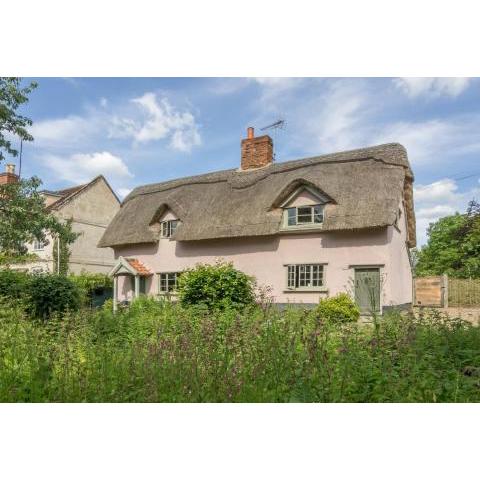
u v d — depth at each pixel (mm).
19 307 11148
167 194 23625
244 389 4520
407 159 17891
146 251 23531
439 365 5543
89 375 5031
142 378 4789
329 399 4406
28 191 18344
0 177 30156
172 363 5059
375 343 5535
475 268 30125
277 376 4875
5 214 17922
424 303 24062
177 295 15914
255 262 19219
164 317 11391
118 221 24969
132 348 6199
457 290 23750
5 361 5637
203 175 23812
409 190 19438
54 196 30422
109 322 10398
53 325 9031
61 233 19094
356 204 16703
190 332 6781
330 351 6008
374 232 16578
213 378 4695
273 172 20281
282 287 18328
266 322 7066
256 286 17328
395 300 17109
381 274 16141
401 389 4586
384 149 18344
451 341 6508
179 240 20688
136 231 23344
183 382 4676
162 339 6027
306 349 5441
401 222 19203
